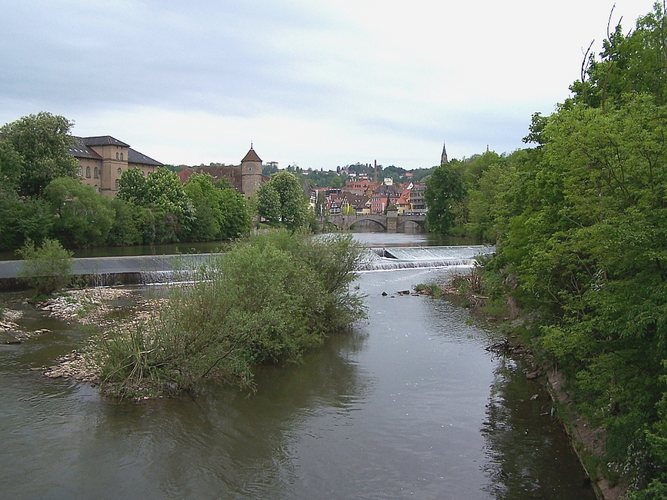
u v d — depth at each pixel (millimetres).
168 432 18188
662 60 20906
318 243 34156
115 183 121312
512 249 22766
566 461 16578
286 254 28797
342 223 157625
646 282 11547
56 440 17266
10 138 80688
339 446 17531
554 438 18203
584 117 14195
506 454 17062
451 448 17484
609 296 12320
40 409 19641
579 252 15383
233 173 161125
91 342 24594
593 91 23438
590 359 13461
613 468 14352
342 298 33969
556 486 15133
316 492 14734
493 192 61531
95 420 18906
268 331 25625
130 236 83875
